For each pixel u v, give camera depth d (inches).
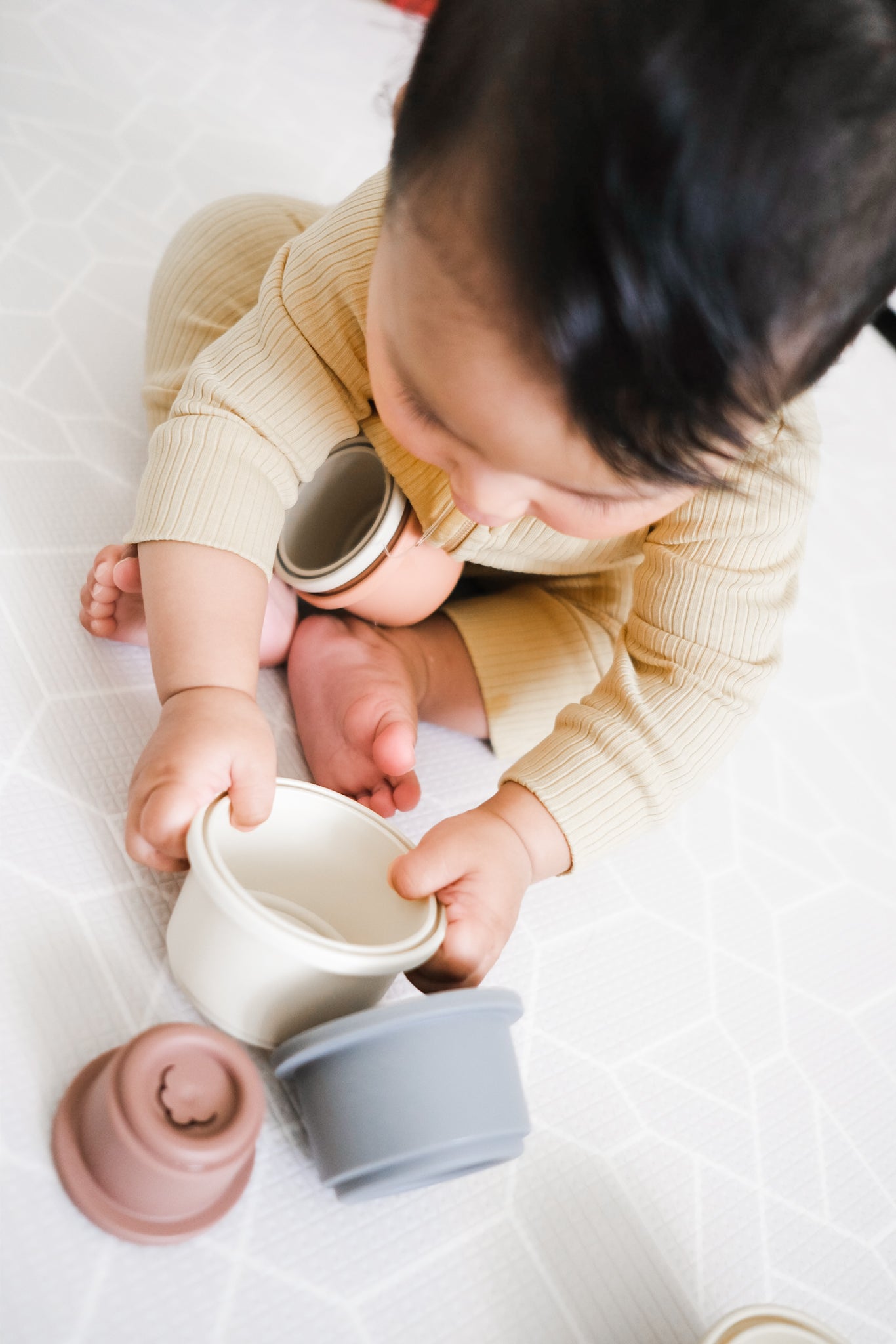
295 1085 24.5
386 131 59.9
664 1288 26.2
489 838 27.9
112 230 46.0
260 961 22.9
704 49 18.7
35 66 51.6
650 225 18.8
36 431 37.0
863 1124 32.9
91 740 29.7
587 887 35.5
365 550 33.1
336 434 32.9
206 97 55.9
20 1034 23.4
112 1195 21.0
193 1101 20.4
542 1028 30.6
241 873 26.9
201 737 25.7
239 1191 22.8
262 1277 22.2
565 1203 26.8
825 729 46.6
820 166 19.3
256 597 29.3
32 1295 20.1
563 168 19.1
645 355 19.5
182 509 29.1
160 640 27.9
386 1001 28.1
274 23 63.5
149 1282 21.2
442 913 26.1
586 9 19.3
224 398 30.9
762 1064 32.9
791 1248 28.8
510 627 38.7
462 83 20.5
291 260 32.3
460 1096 22.4
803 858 40.7
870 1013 36.4
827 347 21.7
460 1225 25.1
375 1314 22.7
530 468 22.4
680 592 32.4
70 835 27.4
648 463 21.3
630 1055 31.1
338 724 32.8
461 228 20.3
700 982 34.4
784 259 19.7
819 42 19.0
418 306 21.2
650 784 30.6
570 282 19.2
